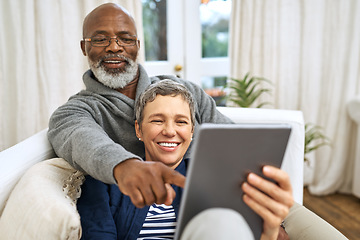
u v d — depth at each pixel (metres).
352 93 2.20
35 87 1.92
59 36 1.94
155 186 0.57
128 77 1.22
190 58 2.34
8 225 0.73
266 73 2.20
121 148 0.74
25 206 0.72
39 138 1.12
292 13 2.12
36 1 1.87
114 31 1.18
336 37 2.17
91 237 0.80
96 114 1.12
